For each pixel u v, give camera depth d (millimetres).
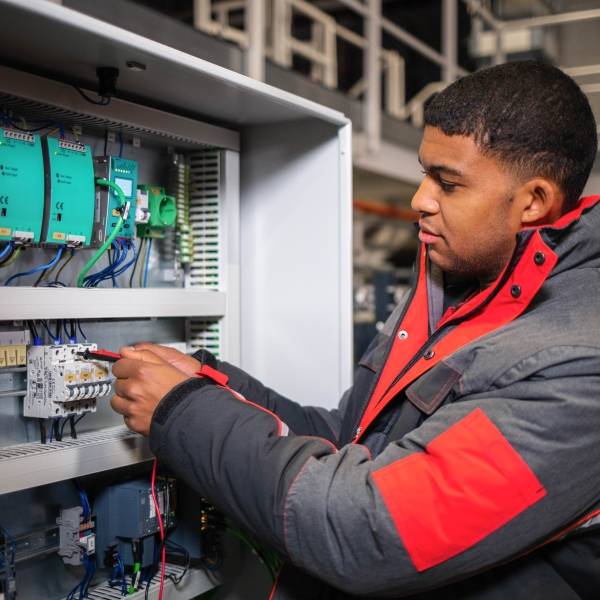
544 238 872
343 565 857
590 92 2535
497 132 887
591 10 3672
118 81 1199
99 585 1310
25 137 1127
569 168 914
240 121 1499
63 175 1168
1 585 1152
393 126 4402
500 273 998
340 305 1441
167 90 1247
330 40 4605
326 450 937
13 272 1193
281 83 3420
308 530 858
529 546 852
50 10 904
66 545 1233
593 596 936
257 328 1560
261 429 909
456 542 827
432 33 5508
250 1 3088
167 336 1515
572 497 838
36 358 1149
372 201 6191
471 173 907
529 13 4176
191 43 2750
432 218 972
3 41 1002
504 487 815
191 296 1389
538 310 915
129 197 1303
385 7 5613
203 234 1540
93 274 1326
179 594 1353
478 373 895
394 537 831
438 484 834
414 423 985
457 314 995
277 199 1528
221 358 1500
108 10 2307
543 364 839
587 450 825
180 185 1507
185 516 1406
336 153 1442
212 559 1438
